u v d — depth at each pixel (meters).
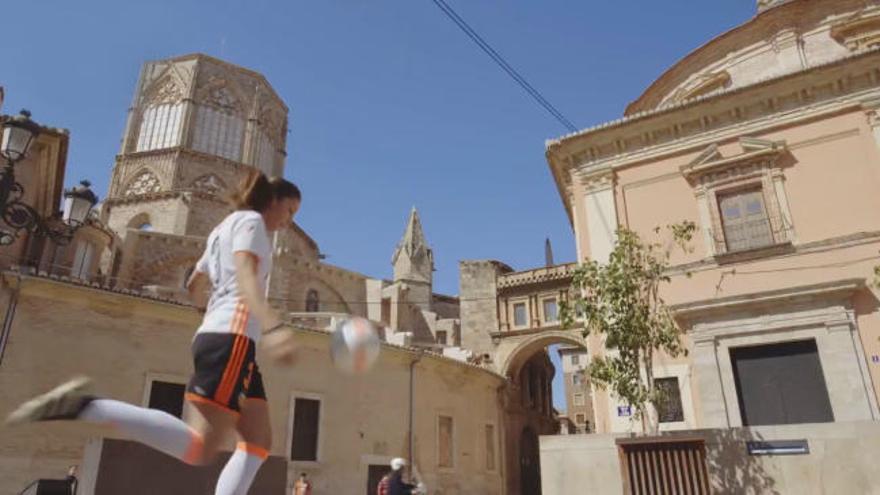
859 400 14.24
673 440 11.22
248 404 2.44
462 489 28.77
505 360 42.84
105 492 9.71
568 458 12.58
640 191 19.17
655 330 13.78
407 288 51.25
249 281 2.31
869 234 15.60
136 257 39.72
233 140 58.88
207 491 10.65
